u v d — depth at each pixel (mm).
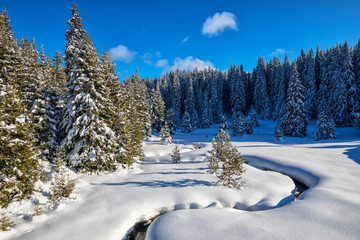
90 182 13273
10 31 22188
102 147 15523
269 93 74562
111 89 21047
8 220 7355
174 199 10555
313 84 54344
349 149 22625
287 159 19250
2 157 8695
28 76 17047
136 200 10219
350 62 45812
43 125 16219
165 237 6969
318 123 36000
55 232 7480
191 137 48938
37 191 10023
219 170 15289
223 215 8203
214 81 78688
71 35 23062
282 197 10984
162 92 85688
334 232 6266
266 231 6609
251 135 47938
